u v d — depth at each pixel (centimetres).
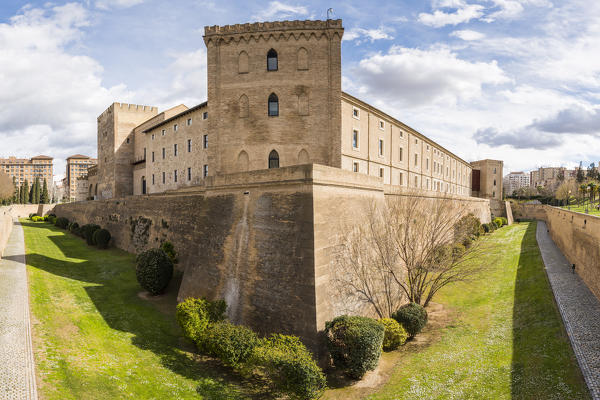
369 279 1980
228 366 1503
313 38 2545
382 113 3916
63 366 1232
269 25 2547
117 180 6088
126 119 6203
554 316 1866
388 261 2083
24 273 2388
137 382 1263
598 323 1733
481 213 5862
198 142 4062
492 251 3516
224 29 2584
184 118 4366
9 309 1677
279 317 1598
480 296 2466
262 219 1784
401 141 4525
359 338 1416
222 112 2592
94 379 1203
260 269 1725
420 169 5162
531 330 1784
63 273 2669
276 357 1299
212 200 2102
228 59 2591
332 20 2528
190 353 1591
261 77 2559
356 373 1435
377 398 1333
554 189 12556
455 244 2453
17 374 1127
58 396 1056
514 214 7675
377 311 1991
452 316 2145
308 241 1581
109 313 1906
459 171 7369
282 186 1734
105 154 6588
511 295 2406
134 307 2062
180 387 1297
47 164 17900
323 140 2536
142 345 1587
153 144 5225
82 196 9900
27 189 11156
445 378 1447
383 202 2369
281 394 1335
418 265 2233
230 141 2584
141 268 2239
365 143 3641
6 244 3688
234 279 1836
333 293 1645
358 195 2033
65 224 5716
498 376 1415
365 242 2014
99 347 1465
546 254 3412
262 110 2558
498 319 2036
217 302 1773
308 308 1519
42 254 3297
